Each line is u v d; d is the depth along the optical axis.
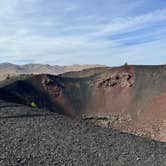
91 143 32.47
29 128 34.47
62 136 33.34
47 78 117.62
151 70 127.94
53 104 109.44
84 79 128.50
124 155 30.06
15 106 48.53
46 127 36.44
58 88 117.19
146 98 112.12
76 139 33.03
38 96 108.75
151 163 29.11
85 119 105.94
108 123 101.56
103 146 32.03
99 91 121.50
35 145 28.09
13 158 23.44
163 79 121.00
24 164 22.83
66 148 28.94
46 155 25.78
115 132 42.00
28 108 48.72
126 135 41.19
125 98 115.56
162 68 128.75
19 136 30.22
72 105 112.56
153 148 35.94
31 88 111.06
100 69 141.00
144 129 91.50
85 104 114.31
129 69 128.38
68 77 129.75
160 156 32.50
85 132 37.59
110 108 110.62
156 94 112.81
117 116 104.25
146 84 120.12
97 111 109.94
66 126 39.25
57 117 45.34
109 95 119.00
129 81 122.44
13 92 103.38
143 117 99.56
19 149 25.95
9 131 31.66
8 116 39.81
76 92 119.88
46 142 29.78
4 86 105.56
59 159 25.42
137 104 109.94
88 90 121.88
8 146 26.17
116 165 26.66
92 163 26.02
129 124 97.56
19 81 111.69
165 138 84.38
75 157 26.73
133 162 28.34
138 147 34.66
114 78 124.06
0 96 96.81
